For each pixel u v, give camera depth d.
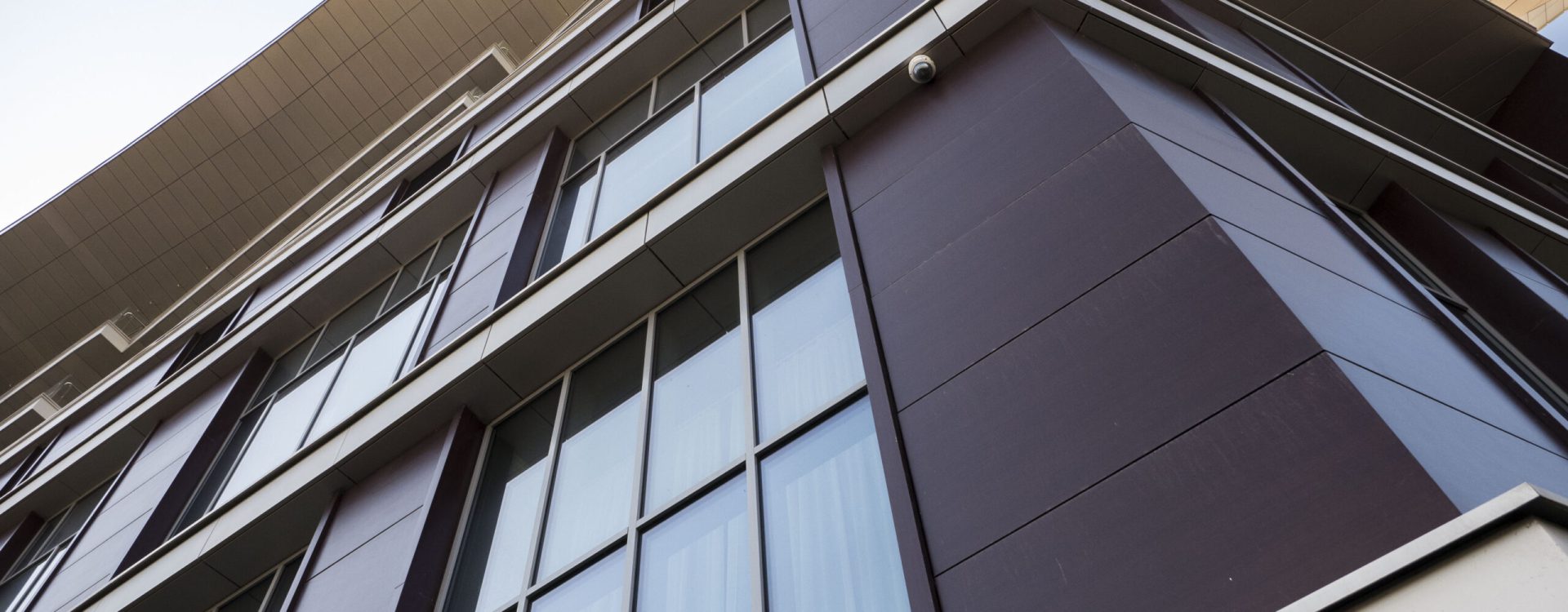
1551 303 8.38
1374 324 5.62
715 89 15.18
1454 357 5.75
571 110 18.03
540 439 10.86
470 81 31.42
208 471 16.78
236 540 12.55
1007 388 6.07
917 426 6.34
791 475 7.43
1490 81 19.12
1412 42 18.92
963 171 8.12
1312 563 4.21
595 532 8.91
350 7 36.25
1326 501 4.38
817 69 11.61
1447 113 13.64
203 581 12.75
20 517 20.39
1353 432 4.54
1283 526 4.41
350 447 12.34
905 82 9.73
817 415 7.64
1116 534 4.91
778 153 10.21
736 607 6.94
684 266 10.87
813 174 10.21
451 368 11.96
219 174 37.44
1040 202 7.18
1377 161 9.41
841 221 8.78
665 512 8.24
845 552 6.55
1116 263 6.24
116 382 23.69
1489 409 5.28
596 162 16.47
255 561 12.62
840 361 8.02
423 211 18.64
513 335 11.47
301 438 15.13
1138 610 4.56
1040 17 9.17
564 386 11.23
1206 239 5.93
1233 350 5.25
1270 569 4.31
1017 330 6.36
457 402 11.71
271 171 37.50
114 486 18.28
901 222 8.19
